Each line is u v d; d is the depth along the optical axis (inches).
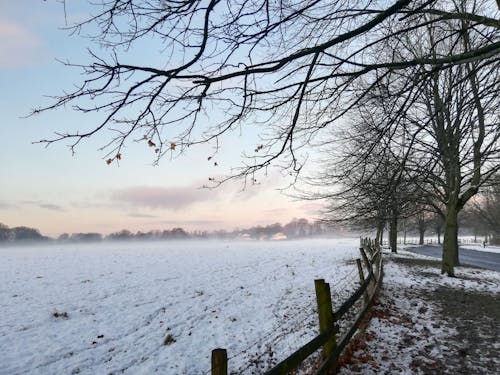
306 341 346.6
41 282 832.9
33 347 411.8
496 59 155.9
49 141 109.1
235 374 298.0
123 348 399.9
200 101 126.6
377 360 264.1
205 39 113.6
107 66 106.7
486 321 371.9
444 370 251.3
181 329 450.3
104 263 1267.2
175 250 2126.0
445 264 709.3
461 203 706.2
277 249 1934.1
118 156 120.0
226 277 842.8
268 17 126.0
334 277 744.3
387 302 446.9
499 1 150.5
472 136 448.1
